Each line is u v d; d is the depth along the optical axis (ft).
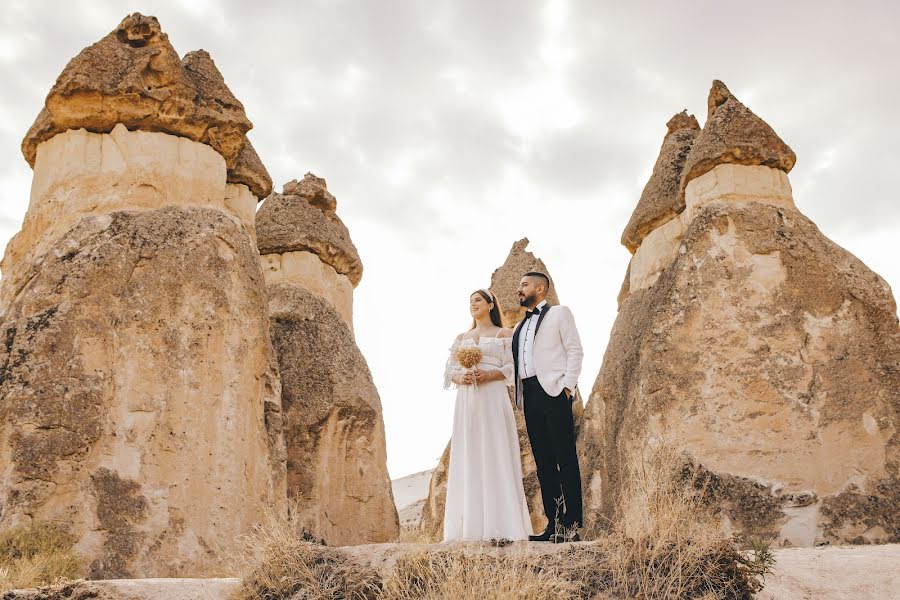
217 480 33.94
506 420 23.82
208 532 32.76
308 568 21.53
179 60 40.75
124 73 38.91
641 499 22.06
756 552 21.20
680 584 19.49
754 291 40.60
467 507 23.12
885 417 37.01
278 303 49.44
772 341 39.37
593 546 21.09
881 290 39.86
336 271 54.24
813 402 37.91
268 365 39.47
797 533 35.29
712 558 20.24
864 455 36.52
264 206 53.98
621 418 44.73
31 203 38.27
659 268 48.37
